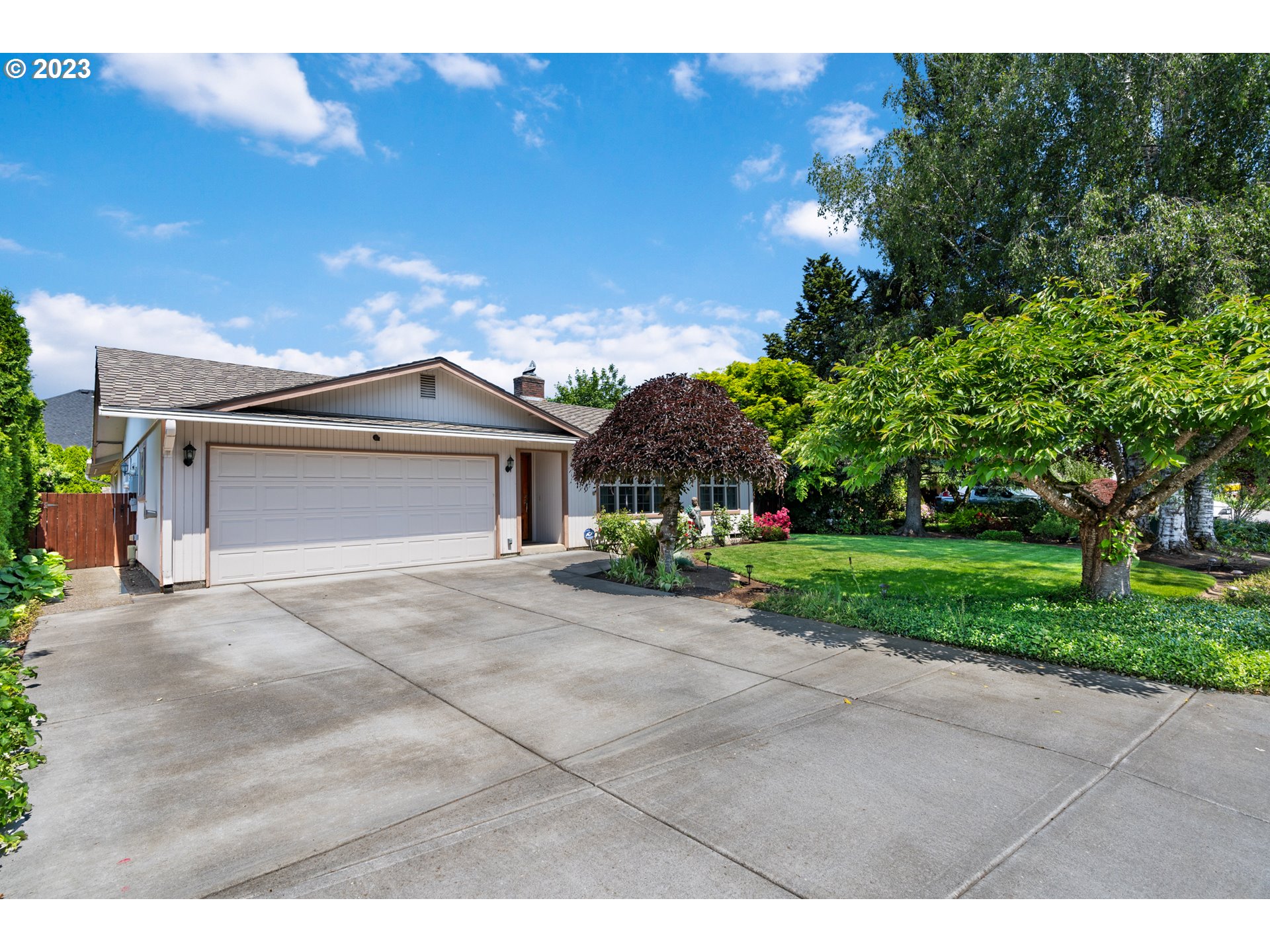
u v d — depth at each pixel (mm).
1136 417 5863
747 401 22734
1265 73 12539
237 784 3541
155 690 5164
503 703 4859
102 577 11328
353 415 11391
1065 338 6527
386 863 2795
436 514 12375
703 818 3154
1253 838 2982
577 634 7035
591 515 15148
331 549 10961
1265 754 3904
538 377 18188
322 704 4844
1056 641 6090
